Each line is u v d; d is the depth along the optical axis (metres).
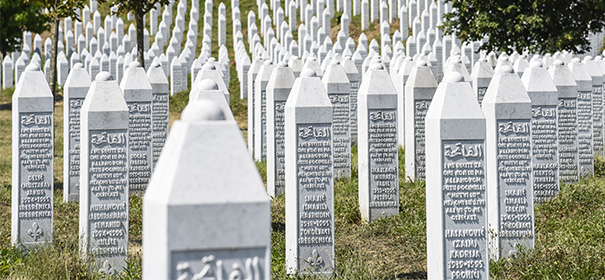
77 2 20.73
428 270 7.59
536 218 10.45
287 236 8.92
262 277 3.70
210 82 8.95
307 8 38.62
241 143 3.73
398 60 20.28
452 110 7.34
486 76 16.17
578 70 13.87
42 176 9.54
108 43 39.03
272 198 13.16
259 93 16.28
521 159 9.00
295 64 20.73
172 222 3.58
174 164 3.63
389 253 9.55
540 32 24.08
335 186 13.77
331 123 8.77
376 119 11.47
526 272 8.08
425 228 10.34
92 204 8.41
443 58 30.84
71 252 8.75
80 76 13.18
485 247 7.39
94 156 8.39
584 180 12.99
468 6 24.23
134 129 13.52
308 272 8.59
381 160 11.50
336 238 10.54
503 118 8.97
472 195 7.38
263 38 38.88
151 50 31.55
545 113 10.97
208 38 36.75
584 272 7.82
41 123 9.51
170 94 29.95
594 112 15.92
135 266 8.41
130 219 11.61
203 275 3.63
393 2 39.16
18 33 35.78
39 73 9.61
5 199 13.05
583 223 10.02
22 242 9.45
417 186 13.16
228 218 3.65
